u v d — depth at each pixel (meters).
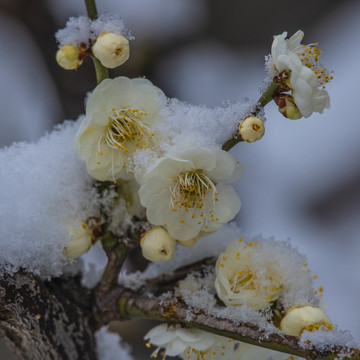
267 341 0.58
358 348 0.56
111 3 0.82
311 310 0.59
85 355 0.61
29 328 0.60
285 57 0.58
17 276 0.59
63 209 0.59
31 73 0.86
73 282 0.61
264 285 0.59
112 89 0.59
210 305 0.59
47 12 0.78
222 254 0.60
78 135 0.59
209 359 0.60
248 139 0.58
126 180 0.60
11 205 0.58
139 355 0.72
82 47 0.59
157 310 0.60
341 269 0.86
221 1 0.88
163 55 0.84
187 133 0.59
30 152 0.60
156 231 0.59
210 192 0.59
